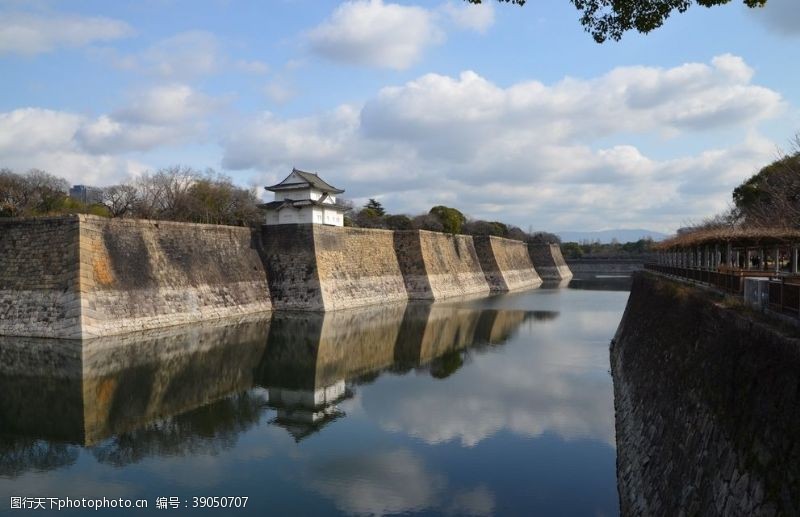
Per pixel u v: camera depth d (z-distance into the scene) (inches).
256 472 515.5
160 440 590.2
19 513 423.8
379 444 589.9
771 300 357.7
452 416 687.7
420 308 1854.1
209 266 1477.6
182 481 492.4
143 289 1219.2
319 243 1727.4
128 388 767.7
